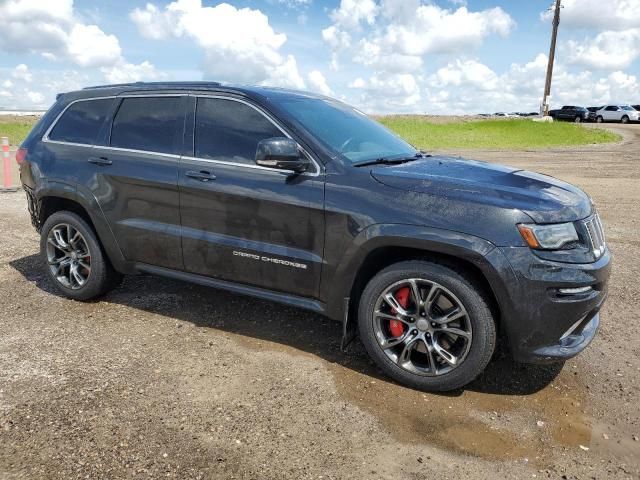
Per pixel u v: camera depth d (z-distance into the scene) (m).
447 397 3.37
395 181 3.41
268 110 3.85
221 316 4.52
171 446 2.79
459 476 2.64
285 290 3.83
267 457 2.73
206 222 4.01
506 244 3.07
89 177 4.49
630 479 2.65
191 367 3.64
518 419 3.15
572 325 3.16
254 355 3.84
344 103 4.81
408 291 3.46
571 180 13.41
